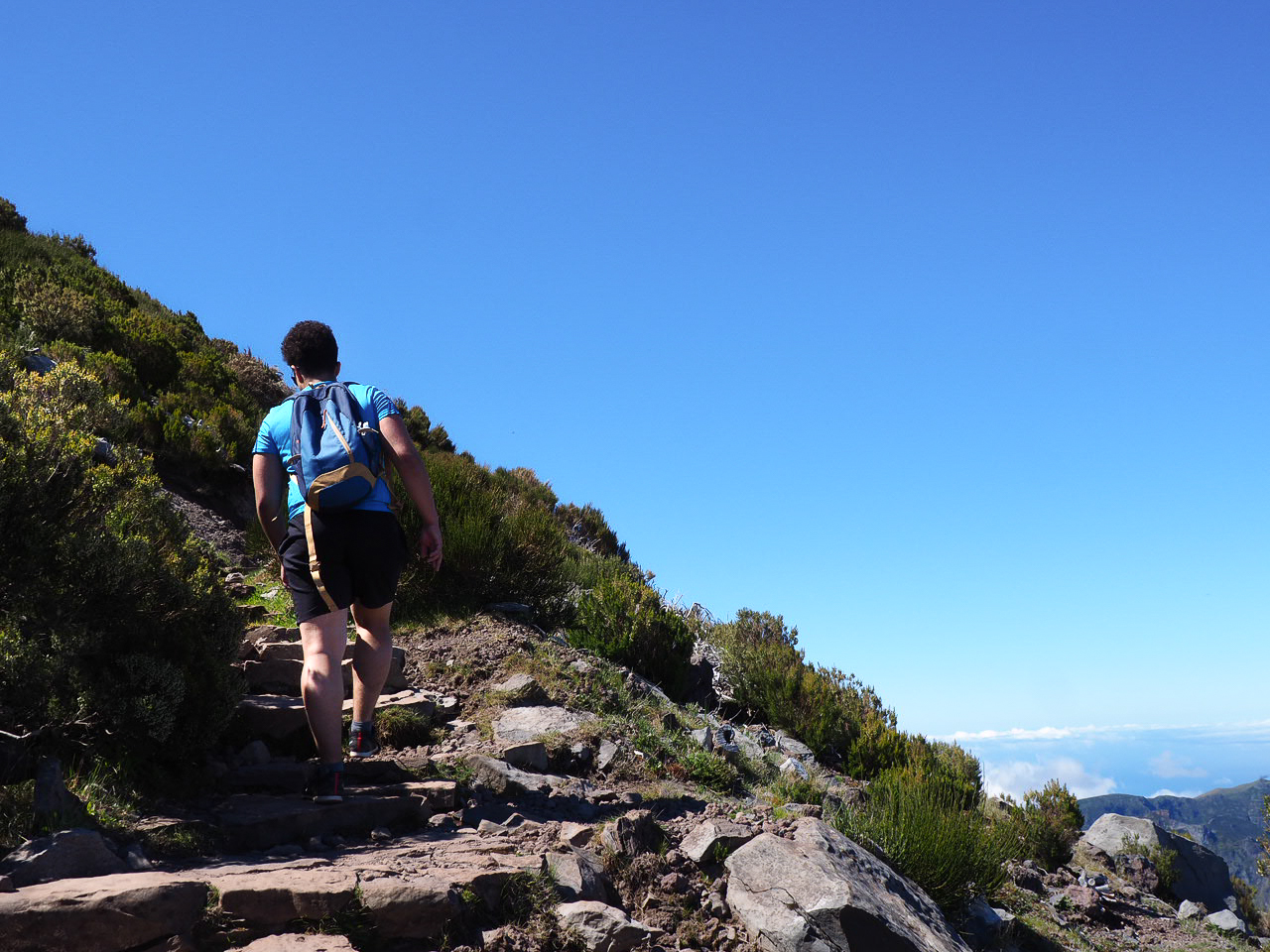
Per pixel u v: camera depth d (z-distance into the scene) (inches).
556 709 240.4
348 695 217.3
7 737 140.3
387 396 161.9
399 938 113.0
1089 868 394.0
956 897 207.2
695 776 223.9
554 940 121.8
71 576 149.6
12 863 109.0
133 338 559.5
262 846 139.2
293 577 151.6
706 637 464.4
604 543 702.5
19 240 746.8
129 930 98.8
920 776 333.1
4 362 168.6
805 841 162.2
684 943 136.6
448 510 349.1
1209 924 346.0
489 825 157.4
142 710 143.9
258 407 623.8
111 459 201.2
